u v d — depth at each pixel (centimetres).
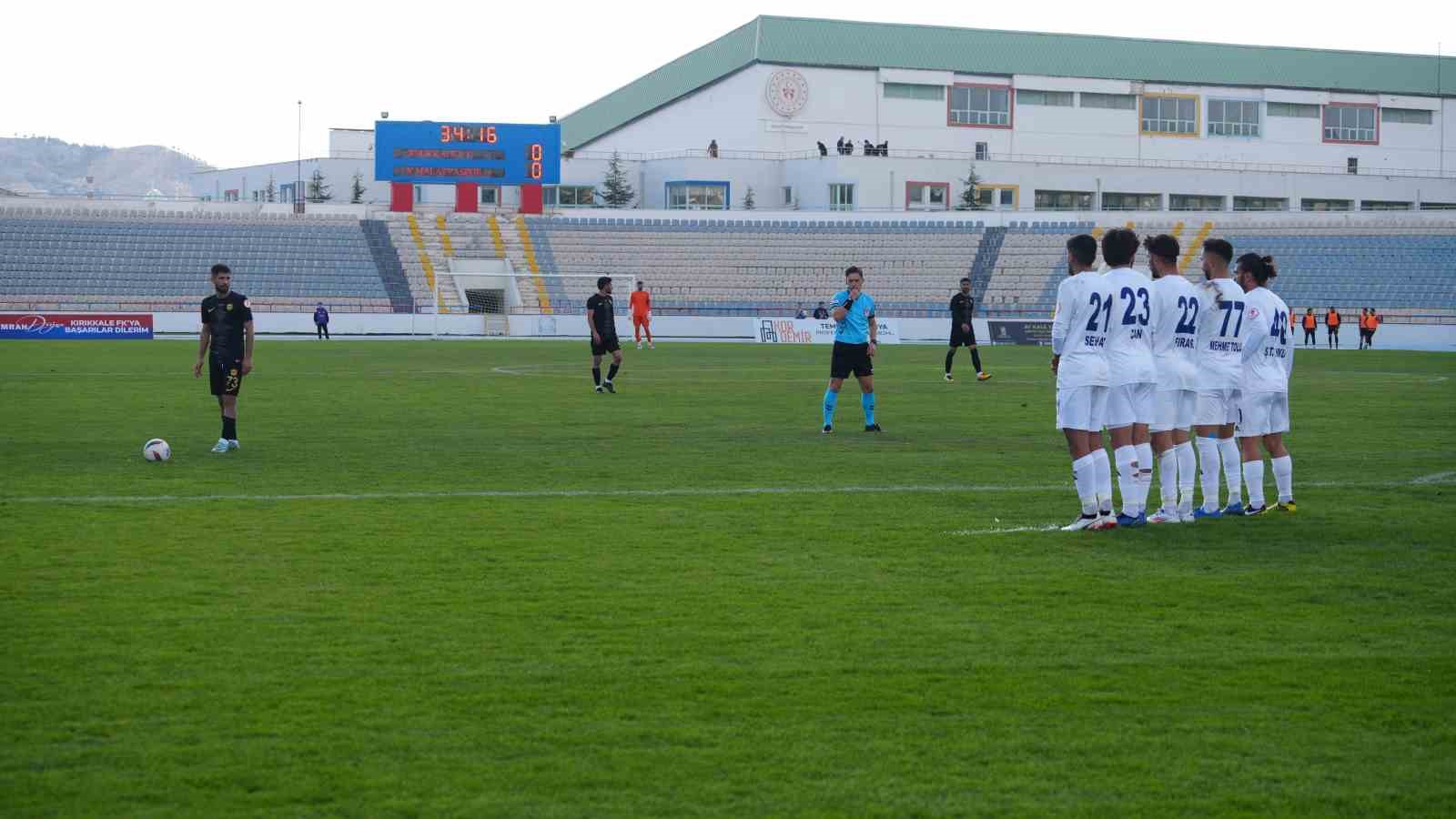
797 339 5331
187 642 684
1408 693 609
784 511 1120
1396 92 8356
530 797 486
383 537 986
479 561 899
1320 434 1778
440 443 1616
